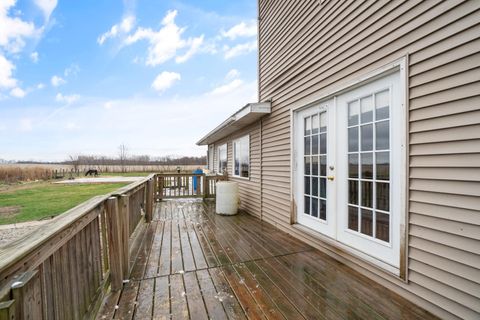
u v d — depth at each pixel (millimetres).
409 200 2057
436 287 1850
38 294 1016
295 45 3893
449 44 1773
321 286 2303
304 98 3623
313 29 3408
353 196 2754
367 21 2484
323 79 3184
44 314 1195
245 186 6141
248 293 2197
